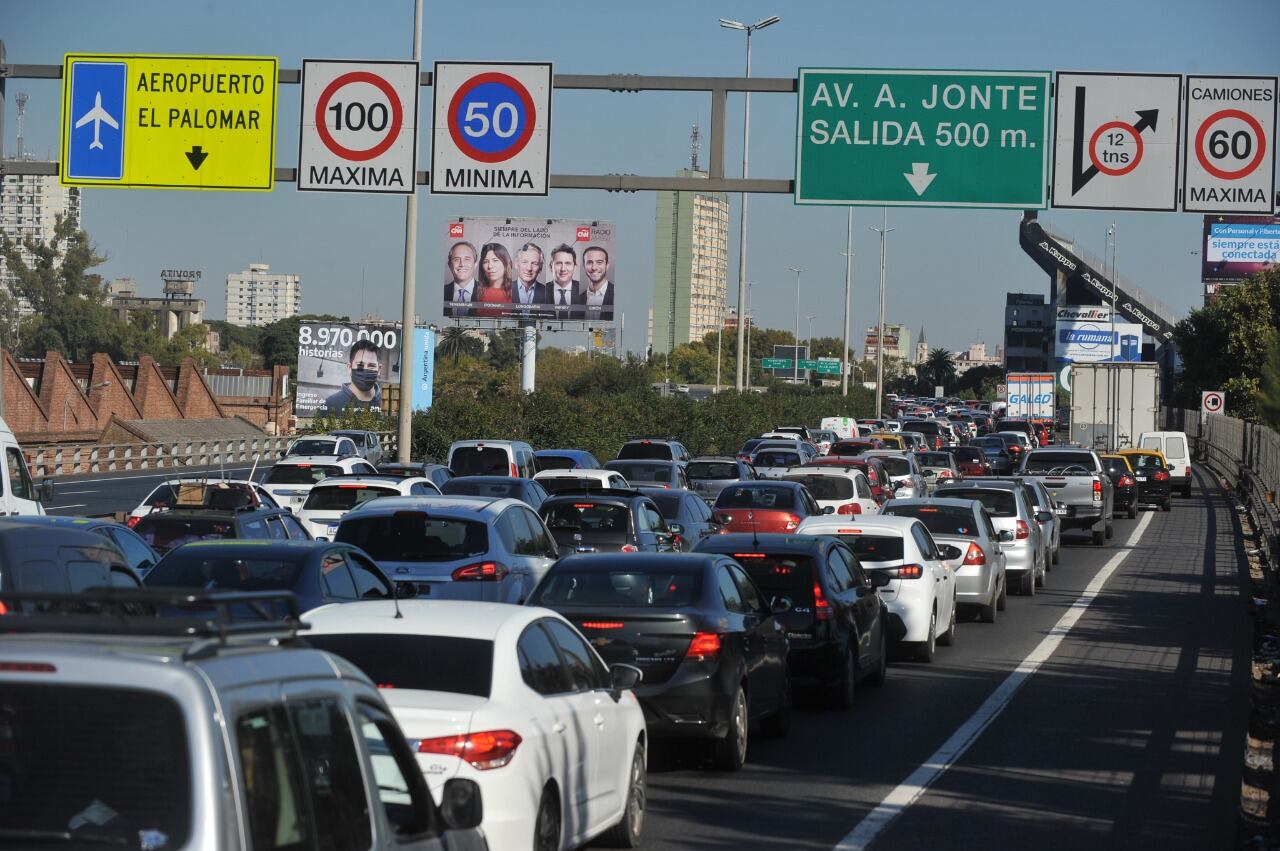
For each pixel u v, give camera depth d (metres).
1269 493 73.44
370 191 38.56
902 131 38.22
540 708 15.52
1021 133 38.06
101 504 76.31
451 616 16.20
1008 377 176.88
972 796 21.11
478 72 38.31
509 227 137.75
